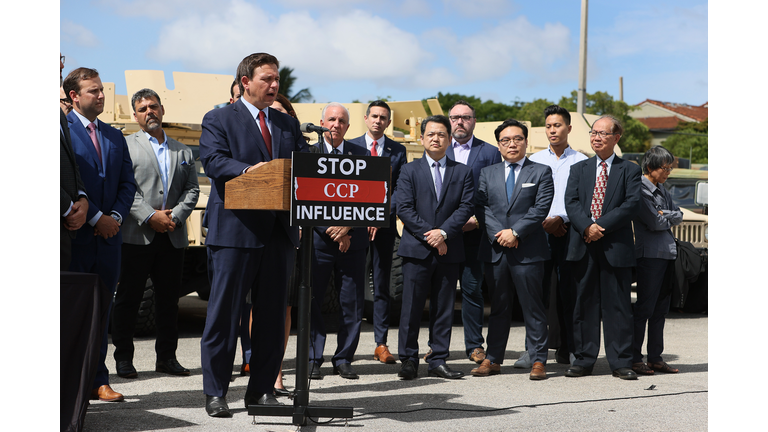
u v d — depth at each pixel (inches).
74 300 120.3
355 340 184.1
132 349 180.9
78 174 141.0
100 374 153.4
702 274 313.9
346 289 184.1
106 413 141.2
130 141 187.0
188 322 287.0
